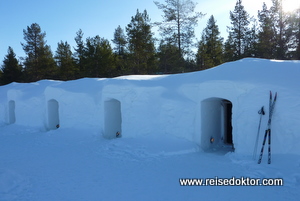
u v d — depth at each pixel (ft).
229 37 107.24
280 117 22.53
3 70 127.54
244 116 24.84
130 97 35.22
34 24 129.49
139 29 96.48
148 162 26.03
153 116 32.73
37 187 20.16
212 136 31.01
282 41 90.99
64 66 120.98
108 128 39.81
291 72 24.68
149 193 18.28
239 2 106.01
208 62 96.07
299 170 19.69
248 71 26.61
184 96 30.89
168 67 103.76
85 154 30.55
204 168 22.97
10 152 32.76
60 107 46.68
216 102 31.94
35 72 123.54
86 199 17.65
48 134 43.93
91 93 43.29
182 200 16.99
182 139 29.78
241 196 17.22
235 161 24.13
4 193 19.12
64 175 22.86
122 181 20.86
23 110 55.77
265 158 22.67
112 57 107.34
